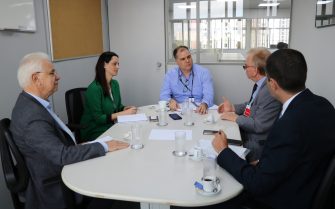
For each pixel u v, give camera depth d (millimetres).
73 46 3525
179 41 4281
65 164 1463
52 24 3088
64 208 1585
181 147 1646
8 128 1545
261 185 1171
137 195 1155
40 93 1606
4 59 2414
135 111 2594
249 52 2117
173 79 3119
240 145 1729
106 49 4492
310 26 3350
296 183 1176
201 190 1168
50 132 1516
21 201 1663
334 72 2645
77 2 3594
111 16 4457
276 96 1326
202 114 2492
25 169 1525
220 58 4180
